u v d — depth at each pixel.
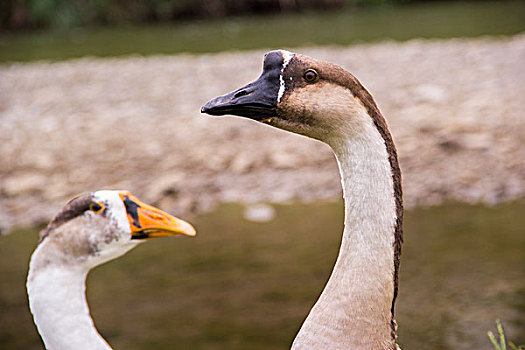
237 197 13.11
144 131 16.34
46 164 14.65
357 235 3.95
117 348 7.96
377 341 3.92
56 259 5.45
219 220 12.03
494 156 13.98
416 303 8.56
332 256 10.20
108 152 15.17
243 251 10.58
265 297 9.04
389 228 3.91
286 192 13.20
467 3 40.16
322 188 13.30
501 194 12.46
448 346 7.51
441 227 11.12
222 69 22.48
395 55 23.16
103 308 8.98
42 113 18.28
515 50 22.48
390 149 3.95
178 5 40.59
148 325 8.48
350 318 3.92
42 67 24.62
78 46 31.02
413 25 32.53
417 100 17.50
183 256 10.54
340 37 29.75
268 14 41.72
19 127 17.03
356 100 3.92
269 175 13.94
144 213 5.59
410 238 10.71
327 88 3.94
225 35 32.66
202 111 4.03
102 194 5.55
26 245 11.27
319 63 3.97
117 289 9.52
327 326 3.95
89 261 5.54
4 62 26.61
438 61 21.78
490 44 24.05
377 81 19.70
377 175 3.91
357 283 3.92
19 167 14.56
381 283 3.92
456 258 9.82
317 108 3.94
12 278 9.95
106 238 5.52
